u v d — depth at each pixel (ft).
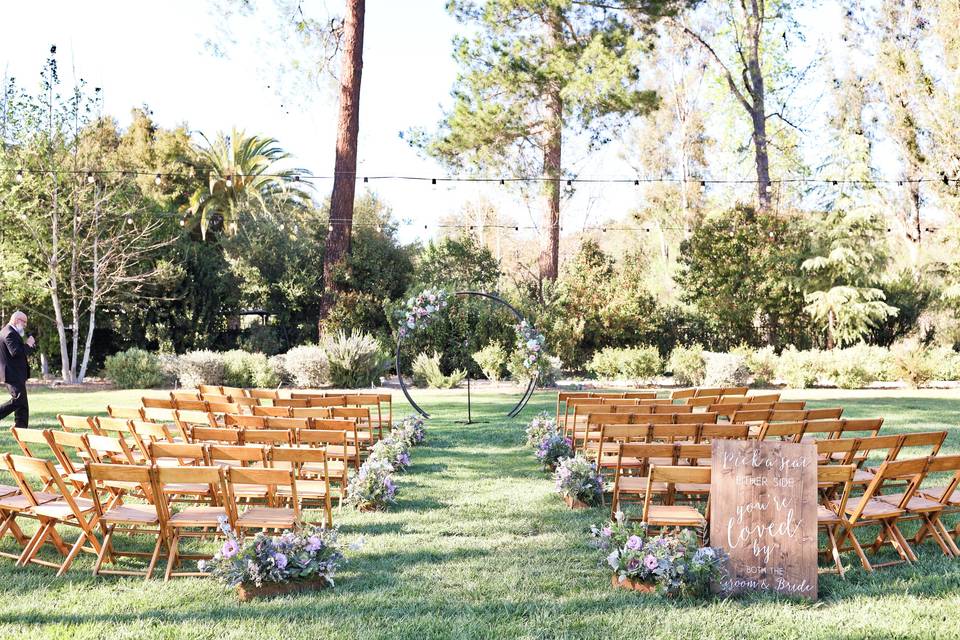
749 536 14.71
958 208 78.95
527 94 75.92
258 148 114.42
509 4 73.05
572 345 75.25
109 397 53.01
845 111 90.12
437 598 14.43
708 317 79.97
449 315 72.59
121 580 15.61
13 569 16.33
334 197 78.23
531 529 19.47
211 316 85.05
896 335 76.69
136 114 121.49
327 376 63.77
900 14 83.71
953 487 17.17
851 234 73.82
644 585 14.89
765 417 25.38
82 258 73.56
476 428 38.11
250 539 15.16
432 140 78.13
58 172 68.44
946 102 79.20
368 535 18.93
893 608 13.78
